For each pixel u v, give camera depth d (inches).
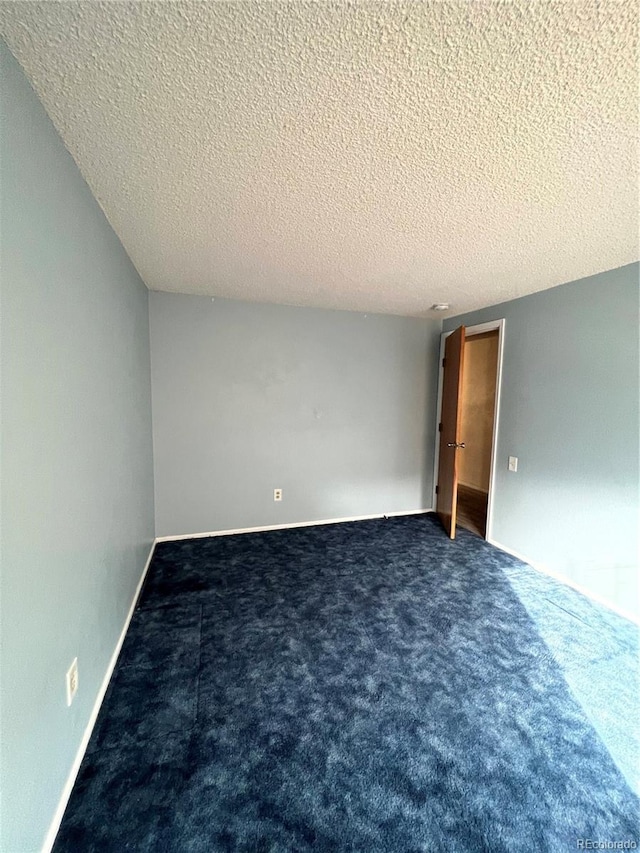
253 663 73.6
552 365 111.5
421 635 83.0
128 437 89.3
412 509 169.6
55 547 45.5
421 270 99.5
